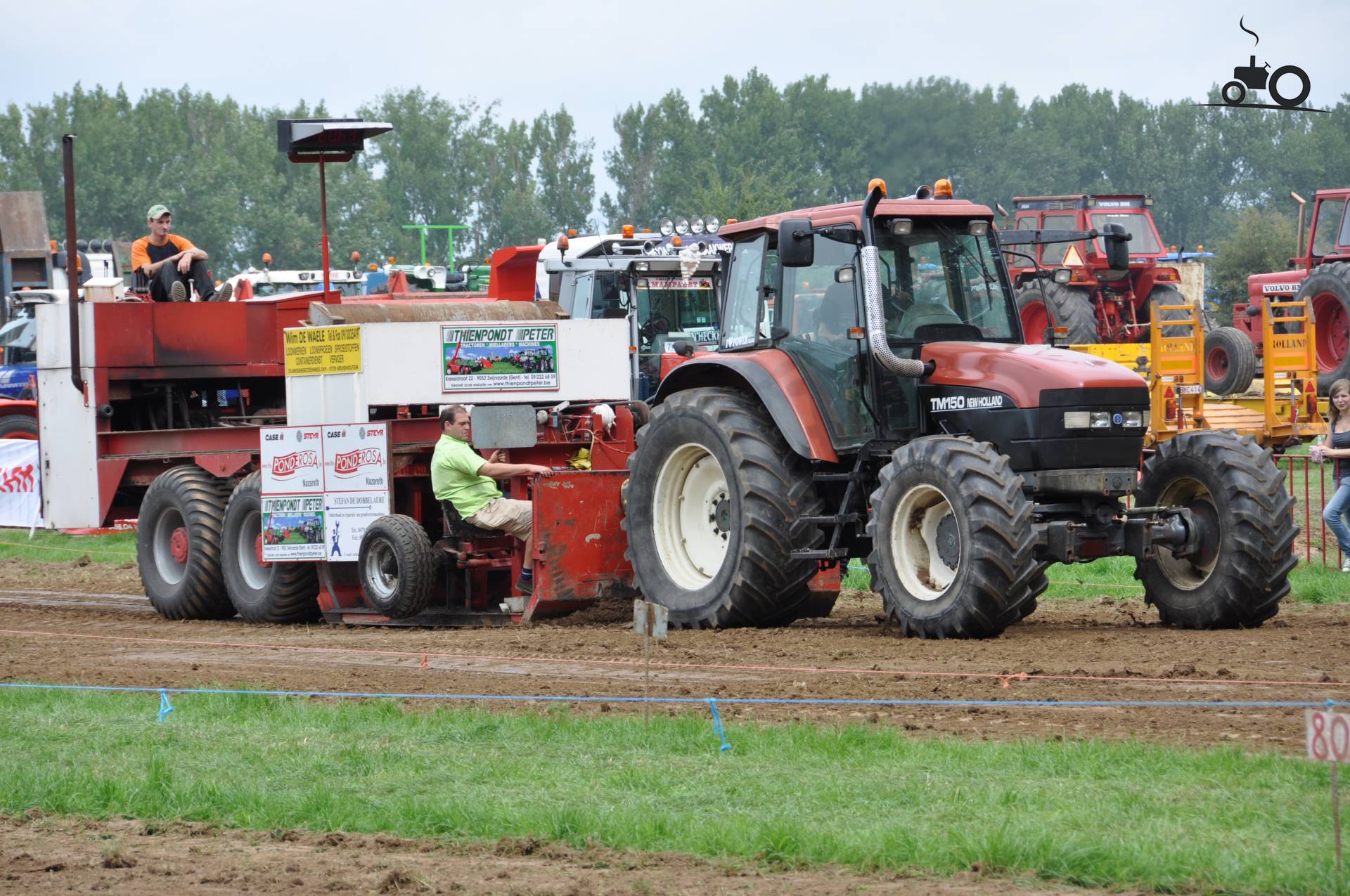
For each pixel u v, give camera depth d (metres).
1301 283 78.62
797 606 36.69
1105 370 33.50
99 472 48.22
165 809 20.55
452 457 39.62
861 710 25.42
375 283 94.31
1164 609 36.12
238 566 44.41
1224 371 74.38
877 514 34.06
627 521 38.91
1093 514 33.94
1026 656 30.55
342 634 39.81
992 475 32.12
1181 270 95.81
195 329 48.38
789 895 16.20
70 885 17.36
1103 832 17.70
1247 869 16.08
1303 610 39.31
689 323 65.19
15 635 40.03
